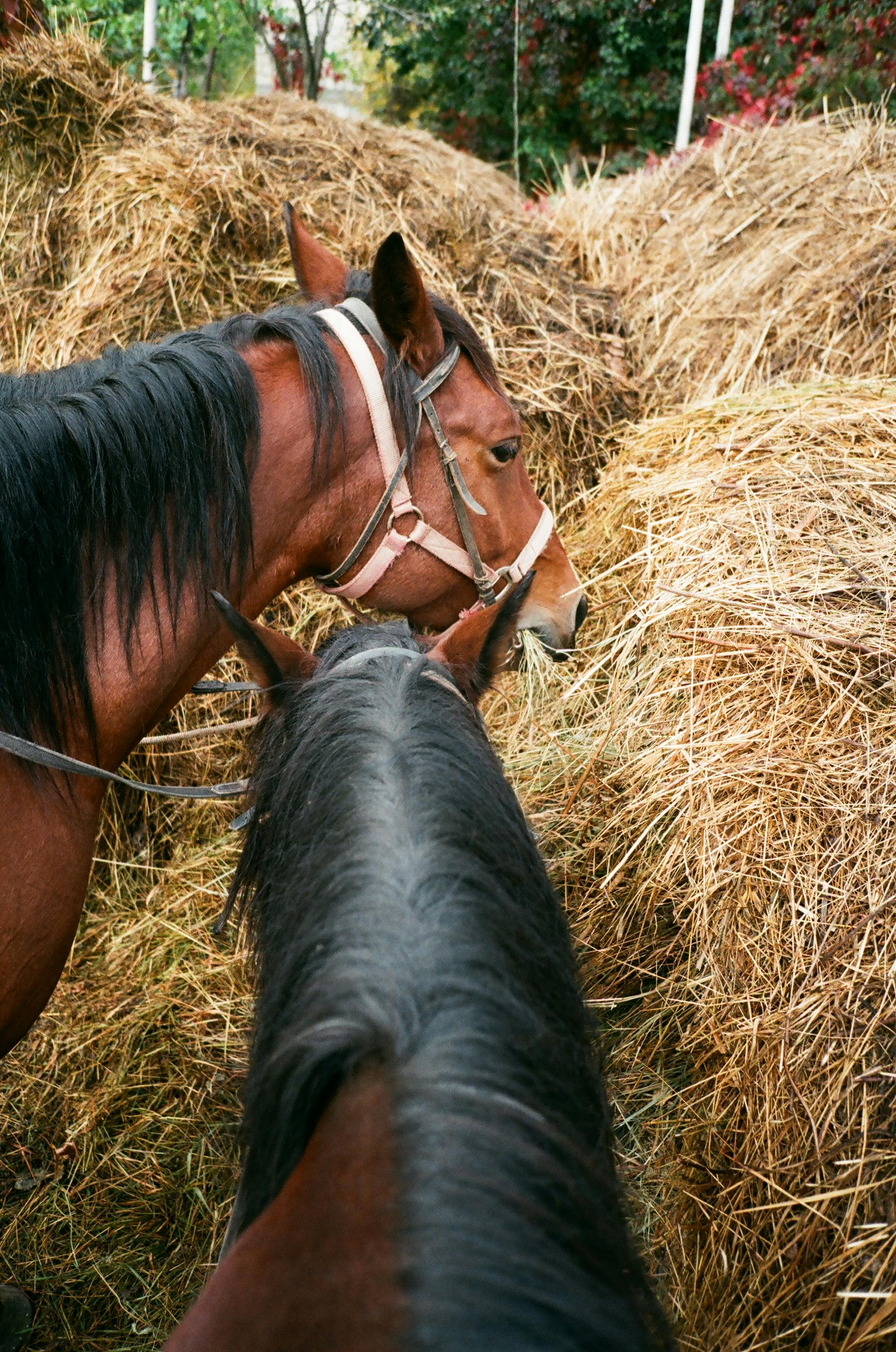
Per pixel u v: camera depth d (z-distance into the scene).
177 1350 0.85
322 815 1.24
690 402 3.81
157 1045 2.81
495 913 1.10
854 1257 1.73
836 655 2.40
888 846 2.06
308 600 3.38
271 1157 1.00
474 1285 0.74
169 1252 2.41
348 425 1.97
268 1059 1.09
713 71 6.90
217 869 3.23
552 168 8.41
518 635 2.43
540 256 4.22
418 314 1.93
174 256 3.46
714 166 4.57
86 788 1.78
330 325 1.99
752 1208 1.86
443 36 8.31
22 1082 2.78
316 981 1.02
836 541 2.67
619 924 2.43
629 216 4.62
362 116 9.76
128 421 1.72
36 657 1.66
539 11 7.76
